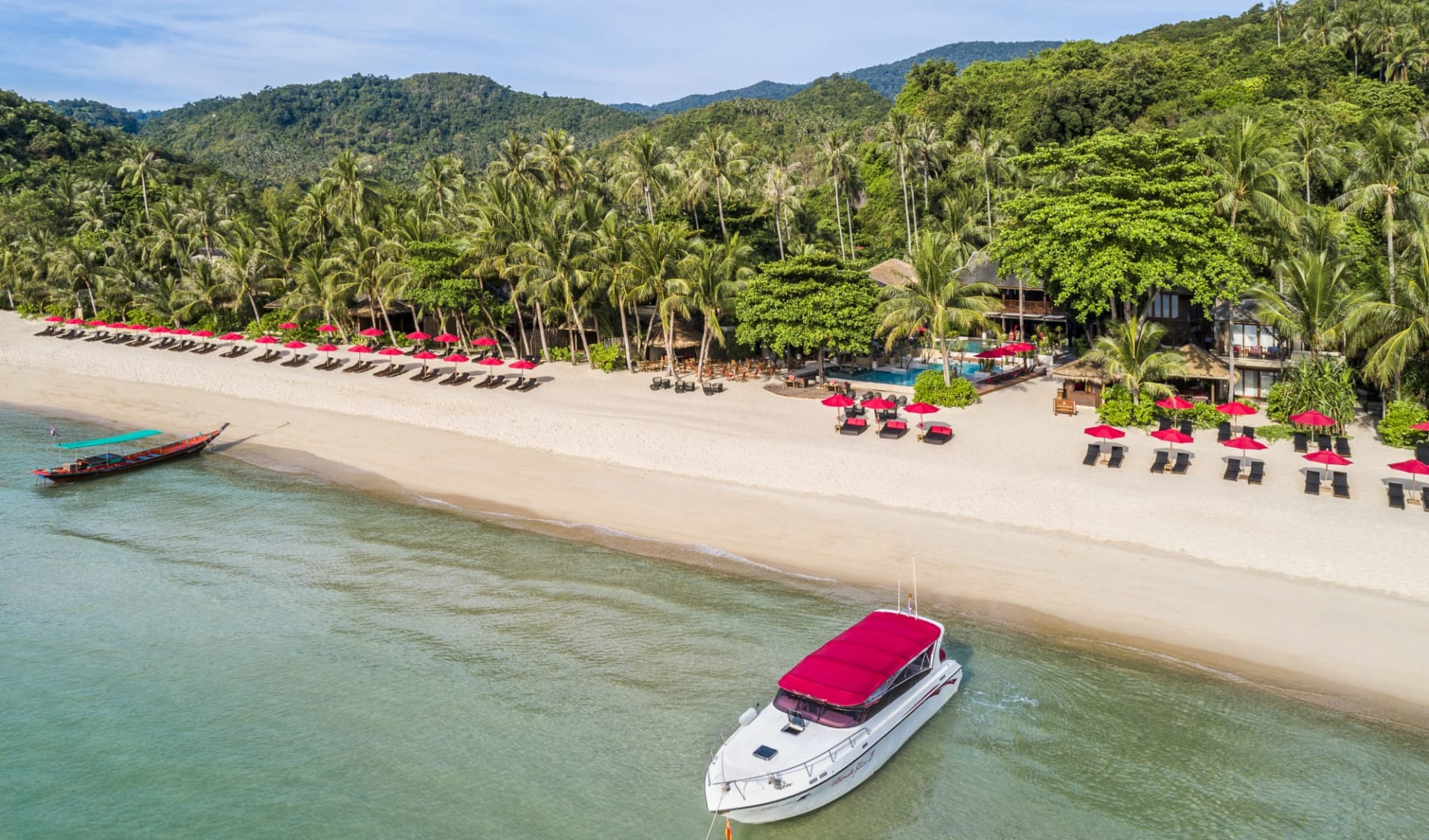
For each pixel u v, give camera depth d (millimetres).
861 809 22188
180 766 24203
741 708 25875
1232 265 48156
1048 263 51906
